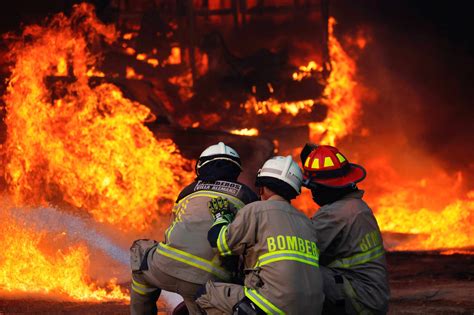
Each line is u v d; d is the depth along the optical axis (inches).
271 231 327.3
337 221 361.7
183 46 2197.3
